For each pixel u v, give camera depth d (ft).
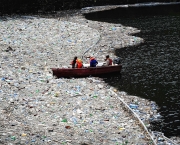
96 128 55.47
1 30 141.08
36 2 220.02
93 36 137.28
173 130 58.75
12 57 101.71
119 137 52.37
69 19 187.93
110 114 62.75
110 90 77.36
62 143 47.50
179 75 90.02
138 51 119.14
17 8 212.02
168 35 144.46
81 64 90.53
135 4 258.16
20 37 129.80
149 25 168.45
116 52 118.62
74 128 54.49
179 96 75.15
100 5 255.70
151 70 95.61
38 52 110.11
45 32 140.05
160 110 67.82
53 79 83.15
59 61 101.14
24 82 78.02
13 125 52.70
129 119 61.26
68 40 128.88
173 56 110.22
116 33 148.97
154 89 80.28
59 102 66.64
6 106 61.57
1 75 81.41
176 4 250.37
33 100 66.54
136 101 72.33
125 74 93.15
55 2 232.32
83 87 78.59
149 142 51.49
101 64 95.61
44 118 57.93
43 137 48.88
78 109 63.57
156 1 262.67
